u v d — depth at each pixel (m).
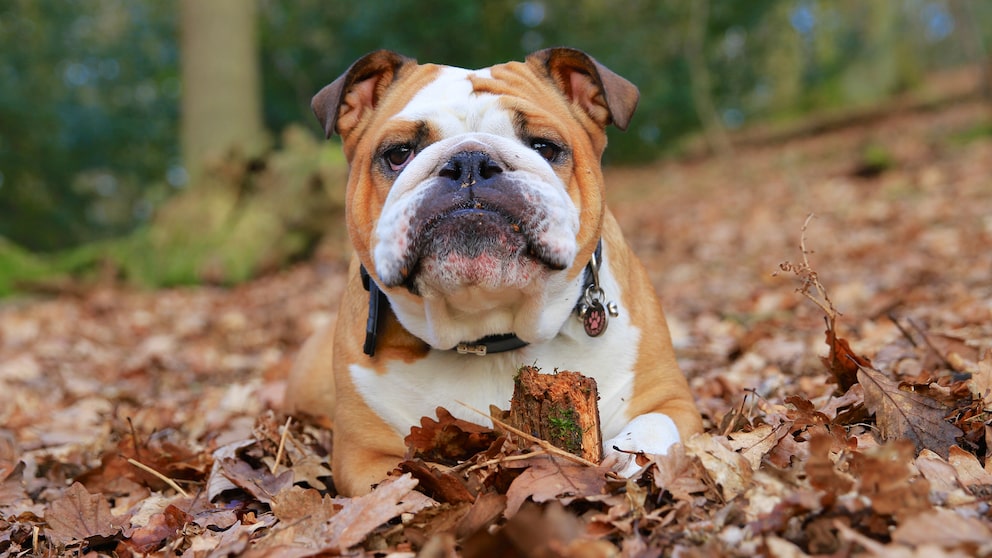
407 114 3.27
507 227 2.90
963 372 3.95
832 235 10.77
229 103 14.16
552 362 3.38
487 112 3.22
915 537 2.20
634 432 3.20
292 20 21.48
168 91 24.05
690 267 10.25
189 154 14.25
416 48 21.66
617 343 3.44
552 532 2.45
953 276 7.25
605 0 24.02
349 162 3.75
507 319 3.24
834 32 31.38
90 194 24.52
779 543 2.24
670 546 2.43
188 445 4.62
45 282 12.11
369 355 3.41
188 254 12.74
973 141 16.53
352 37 21.12
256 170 13.41
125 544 3.11
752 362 5.22
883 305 6.21
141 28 23.52
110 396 6.28
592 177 3.32
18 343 8.92
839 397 3.56
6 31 21.89
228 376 7.15
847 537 2.17
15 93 20.80
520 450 2.91
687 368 5.42
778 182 17.12
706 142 26.38
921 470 2.70
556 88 3.64
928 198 11.97
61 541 3.16
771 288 8.16
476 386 3.37
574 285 3.29
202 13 14.08
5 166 21.39
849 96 27.97
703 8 21.03
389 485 2.73
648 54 24.52
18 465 4.11
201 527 3.17
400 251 2.96
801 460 2.84
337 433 3.58
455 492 2.82
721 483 2.69
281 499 3.00
